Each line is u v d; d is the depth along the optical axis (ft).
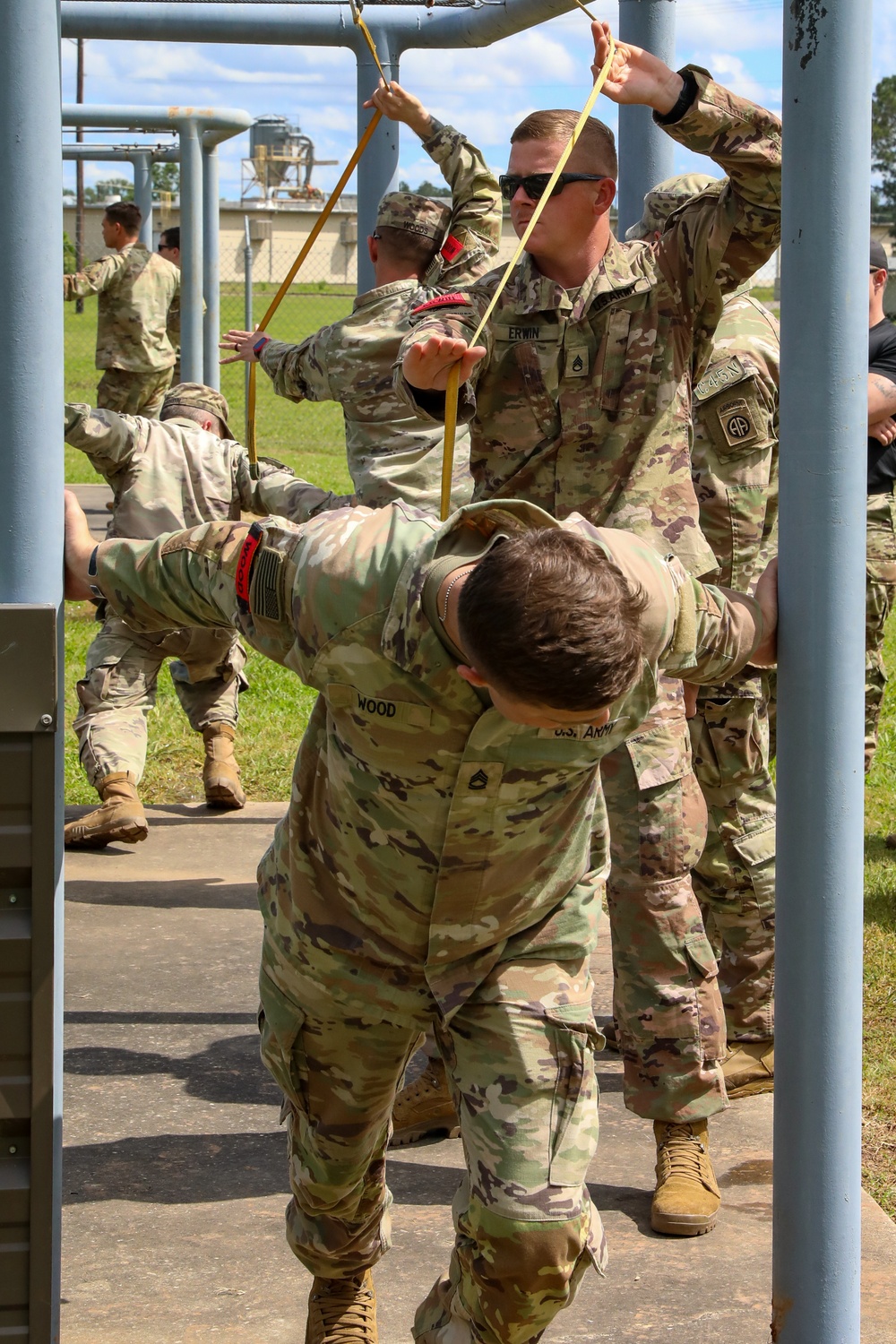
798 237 7.71
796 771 7.97
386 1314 9.30
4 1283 6.98
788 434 7.88
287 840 7.50
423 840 6.84
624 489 10.56
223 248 139.95
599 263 10.42
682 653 7.15
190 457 17.93
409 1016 7.41
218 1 16.62
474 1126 7.04
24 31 6.74
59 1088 7.20
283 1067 7.64
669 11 13.89
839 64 7.49
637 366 10.41
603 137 10.34
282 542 6.81
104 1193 10.93
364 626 6.44
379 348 15.03
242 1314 9.32
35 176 6.86
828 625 7.82
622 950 10.58
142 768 19.45
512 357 10.53
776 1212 8.20
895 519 17.84
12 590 7.06
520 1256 6.82
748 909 12.73
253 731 26.45
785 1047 8.07
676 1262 9.98
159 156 44.62
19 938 6.81
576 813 7.13
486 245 15.98
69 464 60.85
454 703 6.41
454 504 15.53
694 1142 10.59
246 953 16.17
